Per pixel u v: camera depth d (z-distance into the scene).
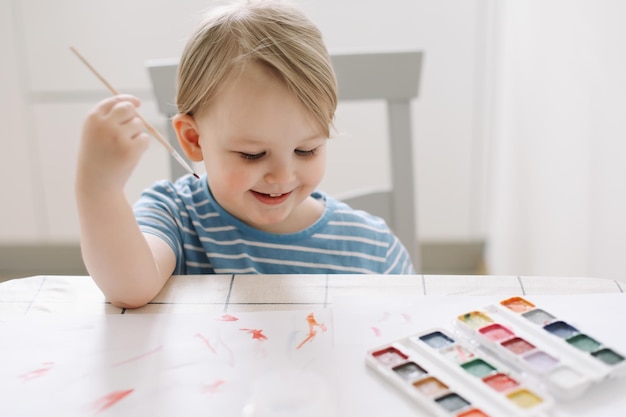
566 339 0.56
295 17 0.76
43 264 2.10
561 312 0.61
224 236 0.85
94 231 0.61
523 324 0.58
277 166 0.73
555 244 1.25
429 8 1.79
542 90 1.34
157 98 1.08
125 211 0.63
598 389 0.52
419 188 1.96
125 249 0.62
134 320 0.62
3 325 0.61
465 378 0.52
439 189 1.96
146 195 0.86
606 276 0.98
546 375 0.52
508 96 1.64
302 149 0.74
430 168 1.94
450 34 1.81
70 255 2.09
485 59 1.82
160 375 0.54
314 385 0.48
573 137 1.14
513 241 1.61
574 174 1.14
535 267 1.40
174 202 0.87
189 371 0.55
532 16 1.41
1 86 1.88
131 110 0.59
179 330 0.60
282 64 0.70
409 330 0.59
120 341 0.59
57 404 0.51
